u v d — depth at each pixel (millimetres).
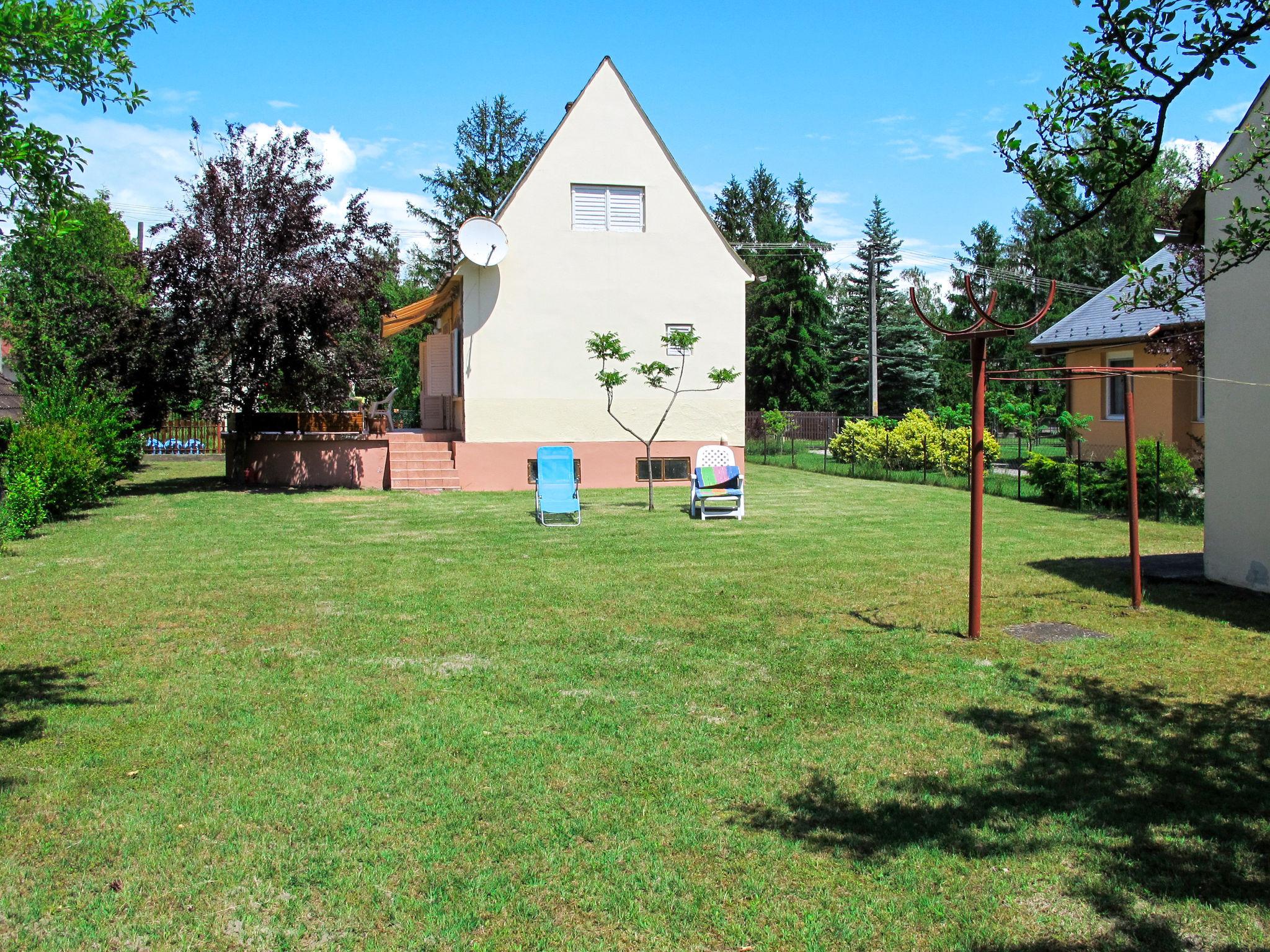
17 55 5238
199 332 18500
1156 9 4637
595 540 13016
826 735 5531
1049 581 10055
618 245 20062
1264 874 3945
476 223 19094
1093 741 5445
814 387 52938
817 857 4105
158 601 9102
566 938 3518
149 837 4238
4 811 4480
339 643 7566
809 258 53062
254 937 3506
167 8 5621
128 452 19844
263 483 20500
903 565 11047
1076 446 24891
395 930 3562
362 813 4492
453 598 9234
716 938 3529
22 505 13453
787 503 17656
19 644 7500
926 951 3451
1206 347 10062
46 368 18484
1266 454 9195
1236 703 6098
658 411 20391
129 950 3422
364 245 20047
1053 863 4055
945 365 51750
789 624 8211
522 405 19828
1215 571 9977
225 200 18688
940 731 5602
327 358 19641
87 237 23172
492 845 4191
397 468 19828
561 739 5441
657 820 4445
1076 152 5012
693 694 6285
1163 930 3551
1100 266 49094
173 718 5773
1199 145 14328
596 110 19891
